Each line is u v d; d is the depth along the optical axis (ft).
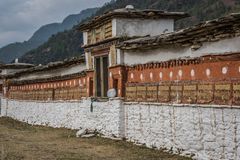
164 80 55.62
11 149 58.44
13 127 99.35
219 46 44.70
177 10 297.74
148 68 59.72
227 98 43.32
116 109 66.13
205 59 47.14
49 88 103.91
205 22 44.55
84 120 79.71
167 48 55.01
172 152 52.60
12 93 134.82
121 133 65.41
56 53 395.75
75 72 88.22
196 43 48.16
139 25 67.87
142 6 347.36
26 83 120.78
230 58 43.01
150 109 58.39
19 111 126.62
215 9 261.65
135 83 63.00
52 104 100.99
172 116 53.11
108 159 49.73
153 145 57.26
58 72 98.22
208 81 46.55
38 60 407.44
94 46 74.84
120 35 66.54
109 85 69.36
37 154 53.88
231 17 40.14
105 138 68.39
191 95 49.57
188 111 49.73
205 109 46.52
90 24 74.84
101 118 72.13
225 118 43.27
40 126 102.22
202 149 46.85
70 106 89.61
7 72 142.51
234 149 41.86
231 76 42.88
